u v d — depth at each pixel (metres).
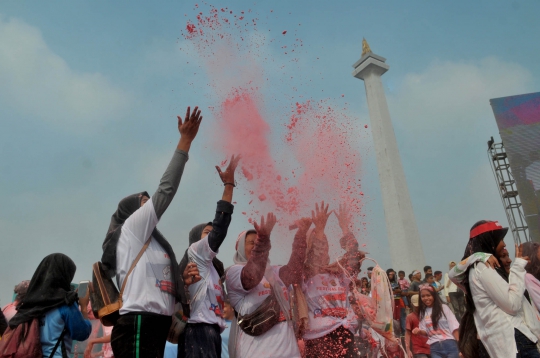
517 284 3.55
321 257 4.39
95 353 6.78
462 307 10.03
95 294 3.39
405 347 6.84
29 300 3.76
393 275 10.80
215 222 3.71
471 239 4.07
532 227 15.23
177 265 3.61
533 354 3.40
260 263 3.69
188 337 3.51
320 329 4.18
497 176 16.59
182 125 3.71
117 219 3.82
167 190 3.49
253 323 3.67
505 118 16.53
